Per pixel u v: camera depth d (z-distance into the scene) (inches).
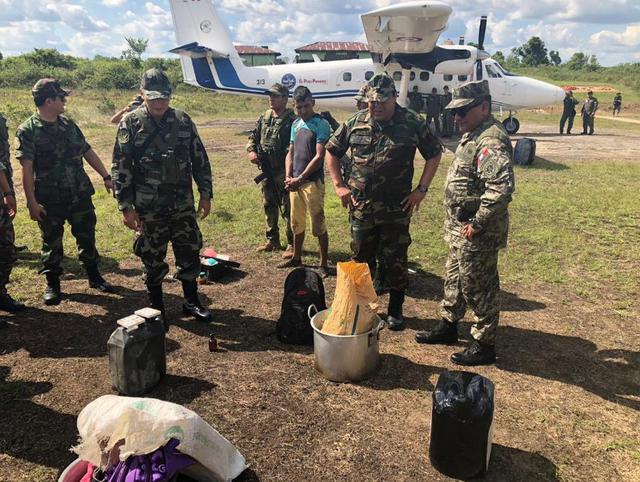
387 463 93.8
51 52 1611.7
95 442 74.9
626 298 175.3
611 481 90.2
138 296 172.9
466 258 121.2
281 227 255.3
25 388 116.7
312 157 181.0
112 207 288.5
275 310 163.2
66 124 158.6
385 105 129.6
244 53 2030.0
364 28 524.4
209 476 83.3
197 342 140.7
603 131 765.9
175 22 673.0
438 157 139.2
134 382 112.0
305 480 89.4
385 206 138.4
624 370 128.8
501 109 674.2
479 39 633.6
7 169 175.2
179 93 1195.9
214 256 192.5
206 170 147.1
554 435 102.7
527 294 178.9
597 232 249.3
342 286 120.1
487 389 89.5
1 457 94.0
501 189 108.5
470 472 89.0
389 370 127.0
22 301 166.4
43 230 160.4
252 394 115.6
